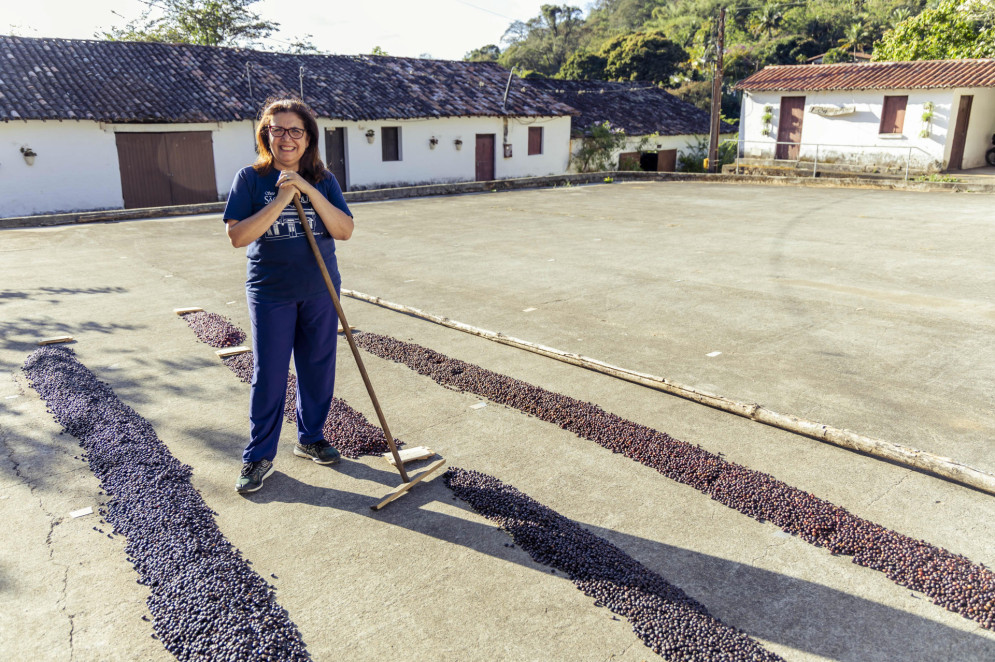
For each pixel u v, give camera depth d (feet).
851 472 11.72
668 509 10.66
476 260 31.30
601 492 11.18
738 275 27.27
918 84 65.82
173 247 36.37
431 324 21.01
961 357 17.39
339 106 72.69
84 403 14.40
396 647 7.77
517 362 17.46
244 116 65.72
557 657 7.60
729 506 10.69
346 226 10.80
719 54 81.76
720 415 14.11
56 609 8.36
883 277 26.58
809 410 14.24
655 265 29.48
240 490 11.05
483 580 8.97
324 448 12.14
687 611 8.21
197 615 8.15
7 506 10.68
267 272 10.57
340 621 8.20
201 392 15.48
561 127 91.76
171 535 9.77
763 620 8.20
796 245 33.91
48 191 59.16
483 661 7.55
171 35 114.52
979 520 10.23
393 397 15.21
